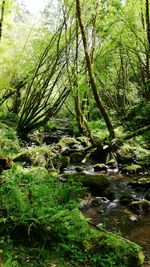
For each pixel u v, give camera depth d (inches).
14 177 284.0
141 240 243.3
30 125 723.4
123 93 965.8
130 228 265.0
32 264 181.8
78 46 576.1
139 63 810.2
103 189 357.1
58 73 690.8
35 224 207.8
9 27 529.7
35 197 245.1
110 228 263.6
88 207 305.1
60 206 238.5
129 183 386.9
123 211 301.1
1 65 614.9
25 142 668.7
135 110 584.4
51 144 684.7
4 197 229.0
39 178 306.2
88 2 535.2
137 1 580.1
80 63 617.3
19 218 207.3
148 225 272.1
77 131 757.3
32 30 697.6
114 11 557.9
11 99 950.4
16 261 179.0
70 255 195.2
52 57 649.0
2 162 298.0
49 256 191.5
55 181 325.4
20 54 635.5
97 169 462.6
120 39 669.3
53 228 208.8
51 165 456.1
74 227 213.5
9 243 193.5
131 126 570.9
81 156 514.9
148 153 521.0
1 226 206.4
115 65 921.5
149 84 661.3
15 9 493.0
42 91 725.3
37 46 652.7
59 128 882.1
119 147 515.2
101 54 678.5
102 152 514.6
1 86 584.4
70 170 463.2
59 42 637.9
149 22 559.2
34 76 652.7
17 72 664.4
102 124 785.6
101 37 608.1
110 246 200.5
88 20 558.3
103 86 923.4
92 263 190.9
